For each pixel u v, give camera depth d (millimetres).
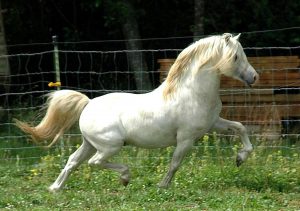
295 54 18859
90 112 10969
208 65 10531
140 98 10914
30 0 20594
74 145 13922
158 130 10703
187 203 10086
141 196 10406
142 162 12969
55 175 12711
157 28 20188
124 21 18156
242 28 19203
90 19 20547
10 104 18391
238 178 11516
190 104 10602
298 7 18812
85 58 20219
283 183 11234
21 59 20172
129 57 18344
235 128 10961
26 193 11172
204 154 13086
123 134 10875
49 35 20781
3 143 14875
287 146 13742
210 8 19141
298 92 15594
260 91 15211
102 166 11023
